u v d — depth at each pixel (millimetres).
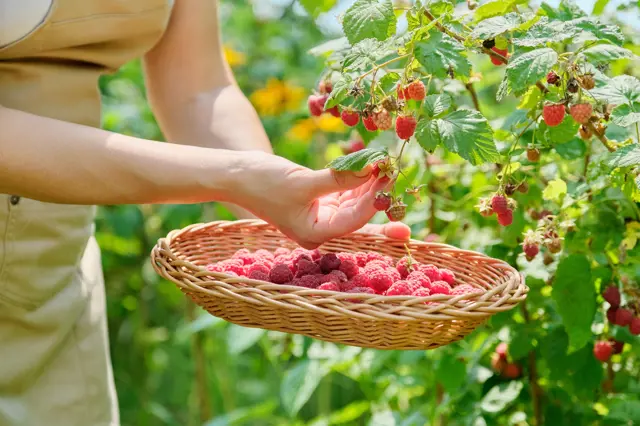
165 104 1538
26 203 1323
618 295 1434
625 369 1768
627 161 1171
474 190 1776
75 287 1488
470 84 1596
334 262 1288
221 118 1493
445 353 1728
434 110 1164
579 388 1590
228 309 1184
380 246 1462
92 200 1173
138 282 3020
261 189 1169
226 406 2922
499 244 1613
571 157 1475
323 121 2371
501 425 1804
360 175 1160
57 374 1492
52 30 1258
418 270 1308
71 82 1338
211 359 3018
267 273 1281
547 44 1188
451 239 1896
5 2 1217
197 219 2709
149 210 2902
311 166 2955
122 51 1377
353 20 1185
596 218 1468
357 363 1948
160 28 1396
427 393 2182
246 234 1499
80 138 1152
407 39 1145
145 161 1157
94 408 1552
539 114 1350
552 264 1530
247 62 3111
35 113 1312
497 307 1100
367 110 1151
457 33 1216
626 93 1188
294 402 1920
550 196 1447
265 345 2244
